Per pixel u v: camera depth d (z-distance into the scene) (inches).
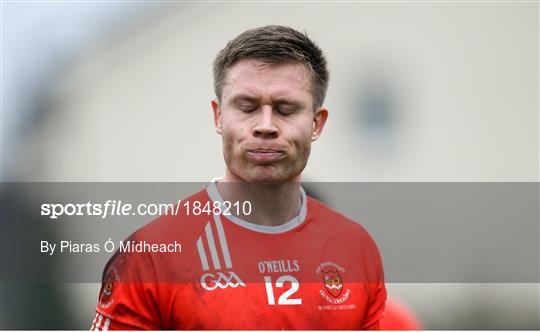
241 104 319.0
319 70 336.5
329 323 342.6
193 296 324.2
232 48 326.6
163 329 329.4
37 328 539.5
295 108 318.0
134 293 326.6
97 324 337.4
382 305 383.2
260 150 316.8
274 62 316.5
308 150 328.5
